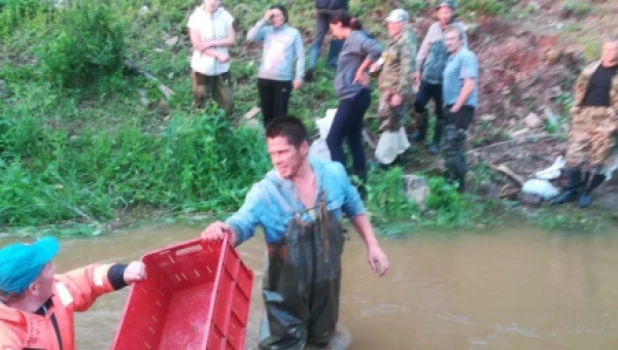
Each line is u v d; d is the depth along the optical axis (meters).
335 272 4.77
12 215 7.86
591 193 8.63
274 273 4.70
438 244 7.35
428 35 9.16
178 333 4.58
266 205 4.57
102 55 10.25
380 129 8.99
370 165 9.00
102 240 7.45
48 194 8.12
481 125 9.77
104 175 8.64
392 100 8.63
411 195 8.25
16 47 11.11
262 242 7.33
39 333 3.26
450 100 8.34
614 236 7.62
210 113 9.16
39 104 9.93
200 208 8.24
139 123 9.78
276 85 9.14
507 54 10.55
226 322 4.20
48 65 10.30
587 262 6.95
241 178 8.68
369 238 4.86
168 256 4.61
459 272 6.68
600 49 10.12
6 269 3.18
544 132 9.54
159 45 11.34
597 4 11.22
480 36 10.92
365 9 11.67
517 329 5.64
